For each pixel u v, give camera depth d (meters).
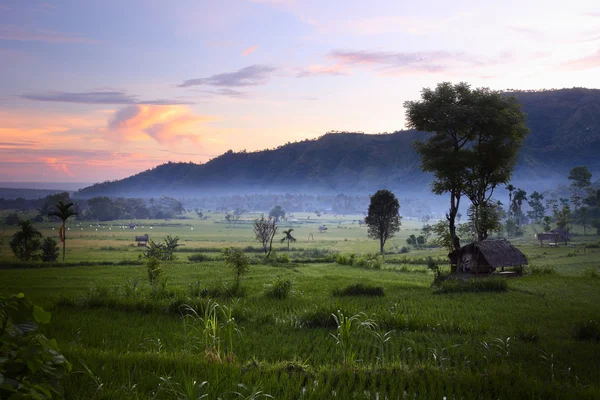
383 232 114.94
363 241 168.00
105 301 20.89
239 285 29.69
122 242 139.25
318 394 8.20
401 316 16.91
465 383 9.05
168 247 74.69
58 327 15.16
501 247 43.41
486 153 48.97
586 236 136.12
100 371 8.74
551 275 43.66
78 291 33.47
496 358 11.68
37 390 4.29
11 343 4.15
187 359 10.02
